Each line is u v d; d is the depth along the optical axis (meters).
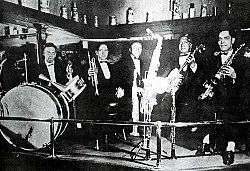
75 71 6.42
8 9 6.42
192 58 5.82
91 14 6.47
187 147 5.76
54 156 5.95
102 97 6.23
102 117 6.20
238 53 5.71
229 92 5.72
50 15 6.52
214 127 5.71
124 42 6.19
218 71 5.77
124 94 6.11
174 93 5.82
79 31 6.48
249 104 5.69
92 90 6.30
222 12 5.75
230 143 5.68
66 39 6.54
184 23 5.87
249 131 5.68
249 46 5.67
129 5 6.16
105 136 6.16
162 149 5.75
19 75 6.48
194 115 5.75
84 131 6.25
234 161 5.50
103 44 6.32
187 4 5.88
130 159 5.60
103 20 6.38
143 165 5.39
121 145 6.09
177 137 5.77
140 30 6.10
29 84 6.29
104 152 5.95
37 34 6.45
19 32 6.46
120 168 5.46
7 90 6.49
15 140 6.37
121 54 6.21
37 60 6.46
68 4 6.62
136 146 6.01
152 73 5.95
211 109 5.74
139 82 6.03
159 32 5.98
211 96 5.75
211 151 5.72
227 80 5.73
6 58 6.50
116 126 6.13
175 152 5.68
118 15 6.27
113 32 6.30
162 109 5.85
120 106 6.11
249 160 5.52
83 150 6.09
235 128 5.68
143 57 6.04
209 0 5.78
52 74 6.45
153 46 6.00
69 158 5.83
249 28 5.64
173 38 5.91
